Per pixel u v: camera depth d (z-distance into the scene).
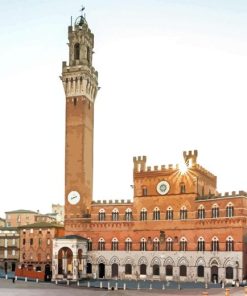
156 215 137.50
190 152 135.88
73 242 134.88
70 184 149.38
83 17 160.25
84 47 156.00
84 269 139.12
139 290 102.75
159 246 135.38
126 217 141.88
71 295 89.38
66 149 151.50
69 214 147.88
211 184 149.12
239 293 92.25
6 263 175.38
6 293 90.75
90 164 155.25
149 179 140.25
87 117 154.25
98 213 144.88
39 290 99.06
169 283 121.69
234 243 122.00
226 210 125.25
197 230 130.25
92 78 157.75
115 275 139.88
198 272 128.25
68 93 153.88
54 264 135.00
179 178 135.62
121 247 140.50
